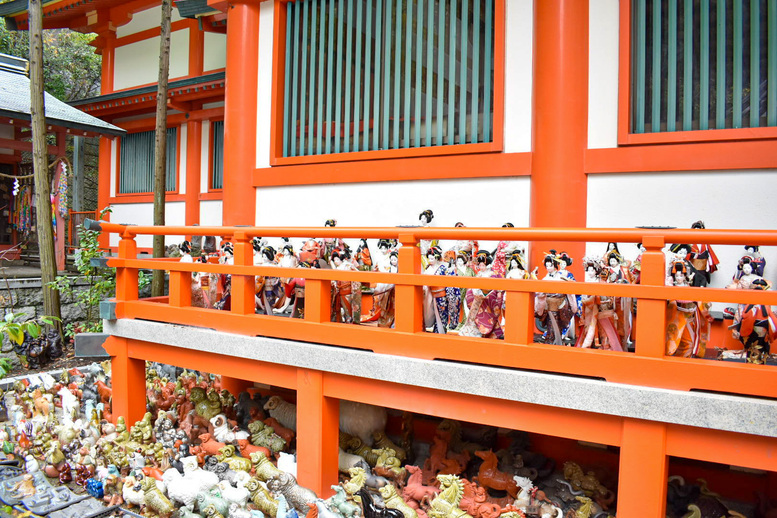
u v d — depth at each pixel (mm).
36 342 11375
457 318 6062
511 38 7477
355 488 5391
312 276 5633
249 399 7746
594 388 4180
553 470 6066
